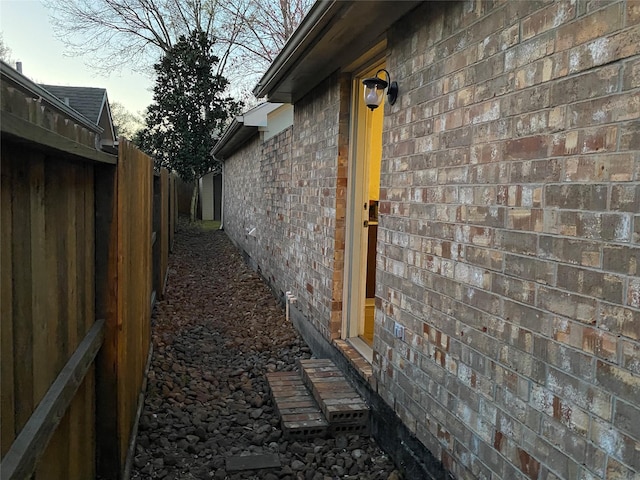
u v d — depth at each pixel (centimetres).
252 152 1005
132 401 320
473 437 237
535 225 197
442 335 265
